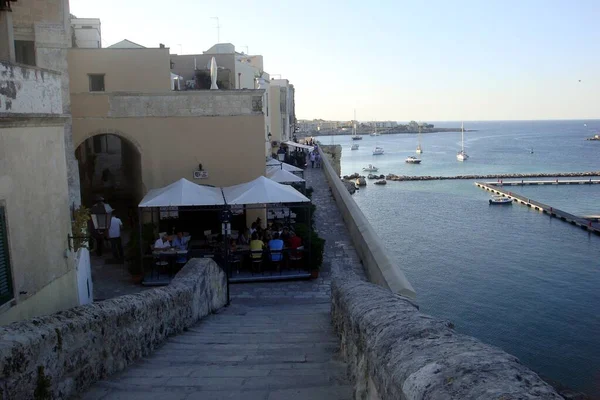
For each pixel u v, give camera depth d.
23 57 16.06
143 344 8.13
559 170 125.25
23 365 4.82
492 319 36.16
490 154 182.88
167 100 21.02
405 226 63.34
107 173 28.72
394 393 3.67
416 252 51.97
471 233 59.97
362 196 86.94
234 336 9.95
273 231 19.48
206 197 17.22
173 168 21.25
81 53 21.70
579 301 39.03
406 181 108.88
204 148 21.30
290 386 6.31
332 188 35.66
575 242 56.19
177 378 6.71
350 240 22.45
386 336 4.45
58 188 10.37
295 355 8.12
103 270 18.39
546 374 29.23
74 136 20.64
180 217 21.52
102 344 6.62
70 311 6.23
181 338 9.70
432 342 3.90
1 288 7.82
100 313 6.63
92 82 22.02
